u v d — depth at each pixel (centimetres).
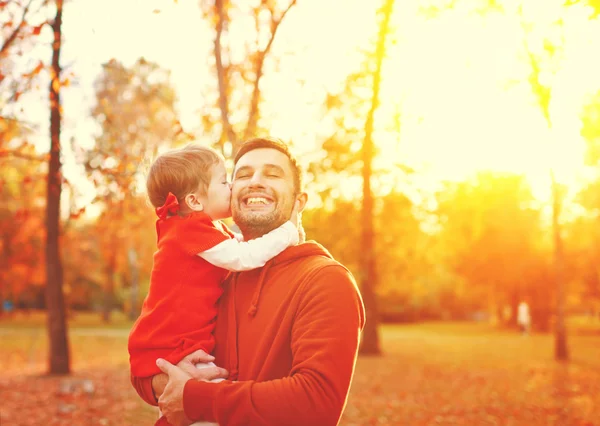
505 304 5350
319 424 224
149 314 274
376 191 2088
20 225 1831
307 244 271
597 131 1098
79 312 5853
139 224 1016
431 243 2555
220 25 814
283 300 252
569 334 4072
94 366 1698
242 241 303
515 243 4150
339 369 230
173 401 244
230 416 230
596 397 1193
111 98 1104
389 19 1162
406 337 3472
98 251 3378
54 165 962
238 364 256
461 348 2572
